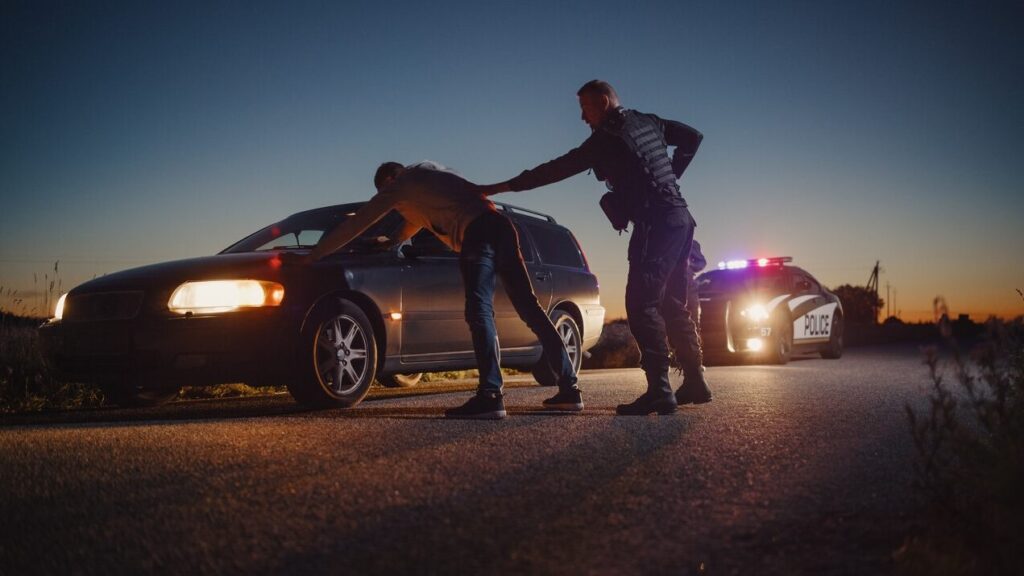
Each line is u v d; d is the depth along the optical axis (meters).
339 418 6.15
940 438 3.41
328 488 3.81
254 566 2.82
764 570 2.77
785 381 9.95
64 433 5.28
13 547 3.04
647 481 3.96
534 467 4.26
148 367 6.57
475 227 6.20
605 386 9.55
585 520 3.32
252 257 6.93
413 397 8.24
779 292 15.37
